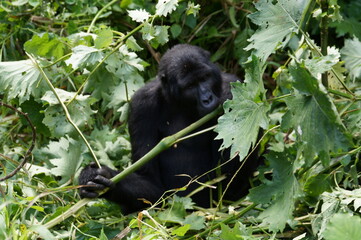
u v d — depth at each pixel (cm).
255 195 869
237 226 830
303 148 799
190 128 990
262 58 880
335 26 1384
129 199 1049
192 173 1138
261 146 1143
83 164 1131
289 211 822
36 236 855
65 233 926
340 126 775
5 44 1348
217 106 1044
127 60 1101
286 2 915
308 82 785
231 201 1070
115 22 1416
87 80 1058
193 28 1445
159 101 1141
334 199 877
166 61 1100
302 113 800
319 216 880
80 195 976
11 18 1341
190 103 1077
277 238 917
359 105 961
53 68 1150
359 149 880
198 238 899
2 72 1041
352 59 1173
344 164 888
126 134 1281
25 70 1035
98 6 1401
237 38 1424
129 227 875
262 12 914
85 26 1271
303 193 822
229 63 1473
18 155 1157
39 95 1148
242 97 838
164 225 937
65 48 1133
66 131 1060
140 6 1396
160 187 1134
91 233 959
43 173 1059
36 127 1162
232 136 827
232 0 1450
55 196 1008
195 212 998
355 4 1448
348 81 1148
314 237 891
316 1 923
